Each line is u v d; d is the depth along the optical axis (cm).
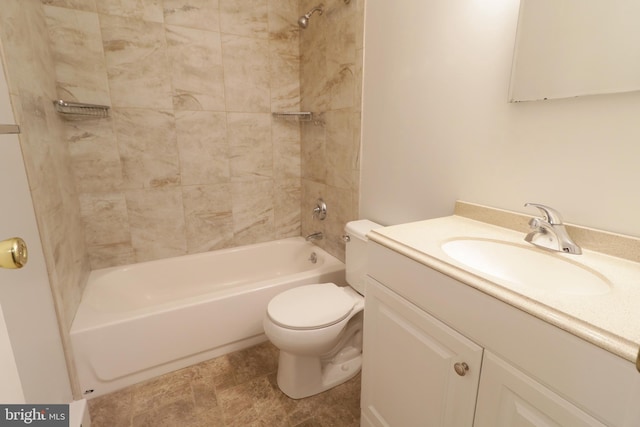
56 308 118
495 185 108
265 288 176
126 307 185
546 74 90
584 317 52
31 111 116
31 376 81
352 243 161
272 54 220
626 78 75
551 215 85
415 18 131
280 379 150
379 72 154
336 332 134
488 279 66
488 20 103
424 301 82
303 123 234
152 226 205
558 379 55
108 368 143
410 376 92
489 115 107
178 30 190
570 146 87
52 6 158
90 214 187
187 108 201
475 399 72
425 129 133
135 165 193
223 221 229
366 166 172
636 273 70
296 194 252
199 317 161
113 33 174
